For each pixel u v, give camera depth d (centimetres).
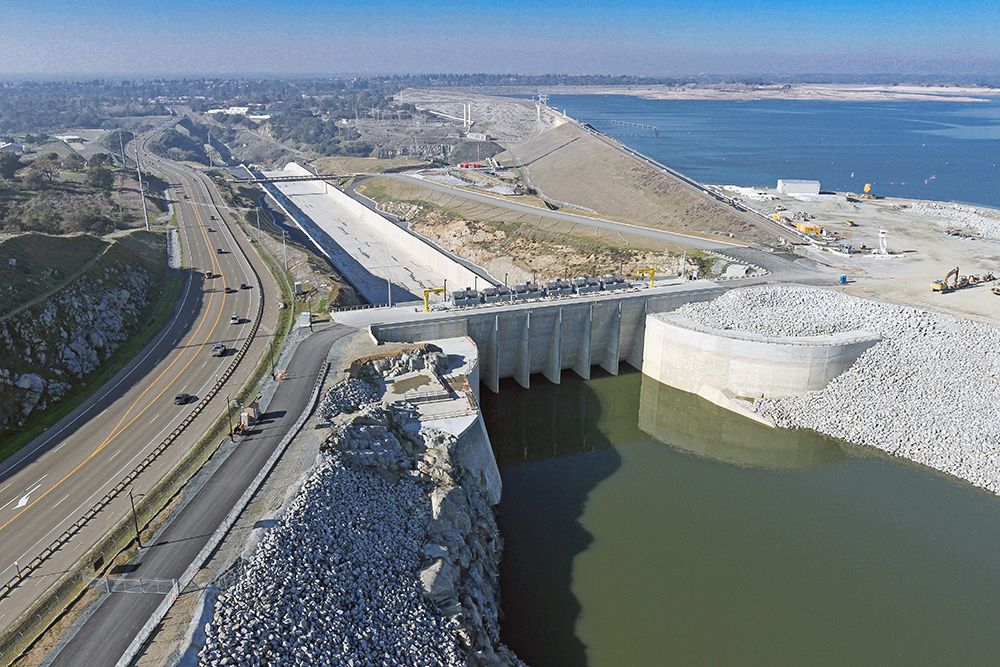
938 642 5994
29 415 7362
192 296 11731
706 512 7931
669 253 14625
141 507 5659
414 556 5591
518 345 11275
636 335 12000
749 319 10894
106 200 18400
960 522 7681
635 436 10019
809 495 8275
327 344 9250
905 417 9325
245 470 6134
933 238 15475
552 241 17038
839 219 17675
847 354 10050
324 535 5269
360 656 4491
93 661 4122
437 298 15588
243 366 8681
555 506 8056
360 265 18362
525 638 5922
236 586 4628
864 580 6756
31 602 4653
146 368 8694
